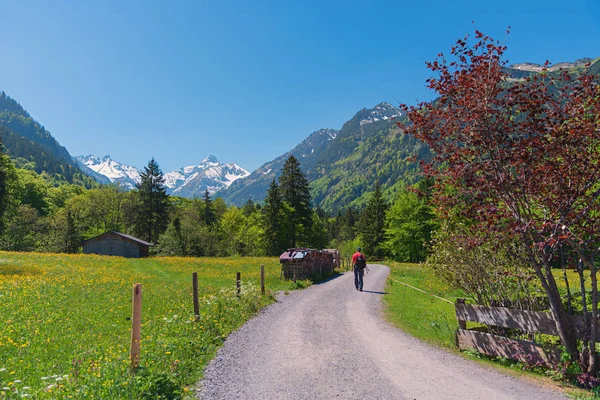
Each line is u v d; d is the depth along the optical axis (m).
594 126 6.02
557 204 6.32
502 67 6.66
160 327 9.80
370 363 7.36
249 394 5.80
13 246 69.44
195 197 116.88
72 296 15.50
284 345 8.73
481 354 7.98
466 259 8.99
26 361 7.08
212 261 41.69
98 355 7.36
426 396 5.70
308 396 5.71
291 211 63.47
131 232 88.31
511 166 6.59
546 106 6.82
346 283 23.44
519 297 8.58
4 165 47.06
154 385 5.48
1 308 12.02
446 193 7.14
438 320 12.01
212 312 11.38
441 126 6.95
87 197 95.94
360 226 88.62
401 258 61.78
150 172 76.31
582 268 6.88
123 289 18.25
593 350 6.27
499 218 6.60
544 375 6.71
